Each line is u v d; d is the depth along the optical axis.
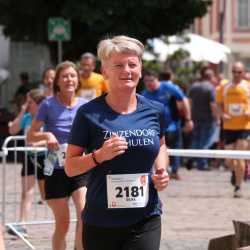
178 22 38.56
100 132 9.55
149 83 28.22
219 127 33.56
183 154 16.56
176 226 19.47
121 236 9.57
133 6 36.19
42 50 45.72
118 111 9.67
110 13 35.97
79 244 13.14
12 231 17.98
